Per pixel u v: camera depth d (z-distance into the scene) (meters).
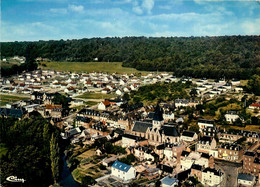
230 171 195.50
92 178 193.50
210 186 181.62
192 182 178.38
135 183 182.62
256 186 175.00
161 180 179.62
